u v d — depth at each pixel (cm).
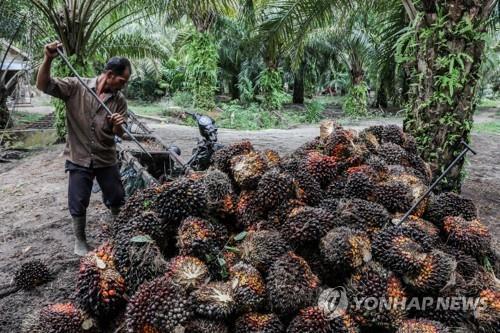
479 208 473
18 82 1122
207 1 838
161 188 244
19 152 892
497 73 1933
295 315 191
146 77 2477
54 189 591
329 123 317
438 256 203
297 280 192
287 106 2384
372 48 1545
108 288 201
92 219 448
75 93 337
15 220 473
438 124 412
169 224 228
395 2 665
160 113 1780
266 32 783
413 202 256
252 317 192
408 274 201
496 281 222
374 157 293
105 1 866
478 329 199
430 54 407
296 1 733
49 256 368
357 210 232
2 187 620
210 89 1720
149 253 206
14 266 354
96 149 344
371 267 201
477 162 758
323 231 212
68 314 201
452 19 394
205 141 363
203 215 233
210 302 189
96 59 1248
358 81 1948
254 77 2156
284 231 220
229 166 272
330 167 271
